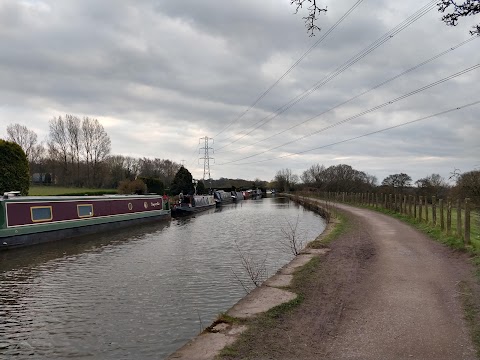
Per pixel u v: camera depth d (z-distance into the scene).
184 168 61.22
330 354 5.23
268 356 5.16
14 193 20.47
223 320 6.47
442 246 13.45
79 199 24.44
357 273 9.80
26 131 66.12
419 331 5.99
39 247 19.70
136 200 31.44
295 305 7.28
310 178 102.69
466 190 22.08
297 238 22.61
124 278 13.62
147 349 8.03
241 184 114.94
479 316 6.50
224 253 18.19
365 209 34.91
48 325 9.38
